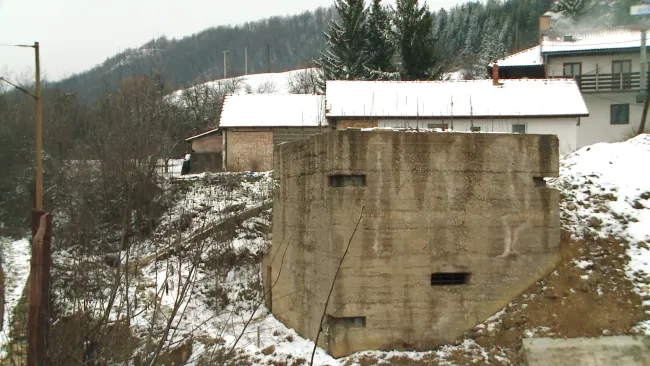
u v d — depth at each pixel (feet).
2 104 102.17
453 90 95.66
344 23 132.36
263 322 46.93
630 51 114.42
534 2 270.26
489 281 37.83
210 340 32.27
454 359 34.58
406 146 36.60
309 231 39.78
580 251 40.27
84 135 82.28
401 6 130.93
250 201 74.59
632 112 113.60
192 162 112.27
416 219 36.60
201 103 184.75
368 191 35.88
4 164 86.28
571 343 34.09
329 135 36.11
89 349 20.36
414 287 36.47
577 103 90.48
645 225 41.91
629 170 47.96
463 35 266.77
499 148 38.40
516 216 38.63
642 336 34.37
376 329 35.86
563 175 49.26
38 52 44.21
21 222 78.28
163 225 61.93
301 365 35.12
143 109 67.82
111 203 48.65
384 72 129.39
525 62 122.93
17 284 52.95
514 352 35.04
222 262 49.98
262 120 102.73
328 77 135.03
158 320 41.19
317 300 38.04
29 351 18.21
